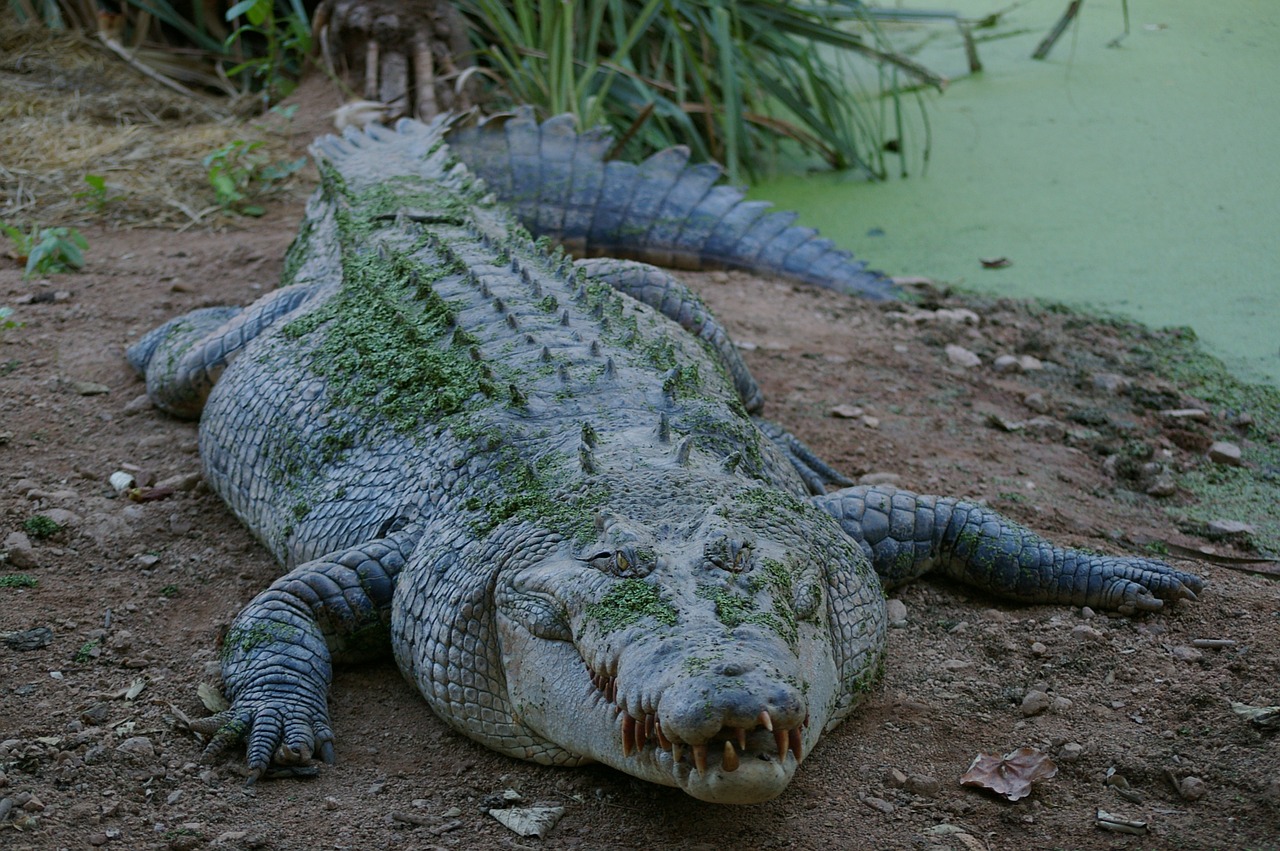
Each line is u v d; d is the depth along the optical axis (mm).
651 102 9078
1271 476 5906
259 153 9062
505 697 3684
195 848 3186
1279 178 9141
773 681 2904
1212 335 7359
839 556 3895
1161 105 10461
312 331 5312
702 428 4293
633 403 4367
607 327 4988
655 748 3098
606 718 3248
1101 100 10703
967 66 11680
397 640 4016
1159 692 3955
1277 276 7914
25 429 5535
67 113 9508
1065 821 3367
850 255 8203
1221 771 3504
